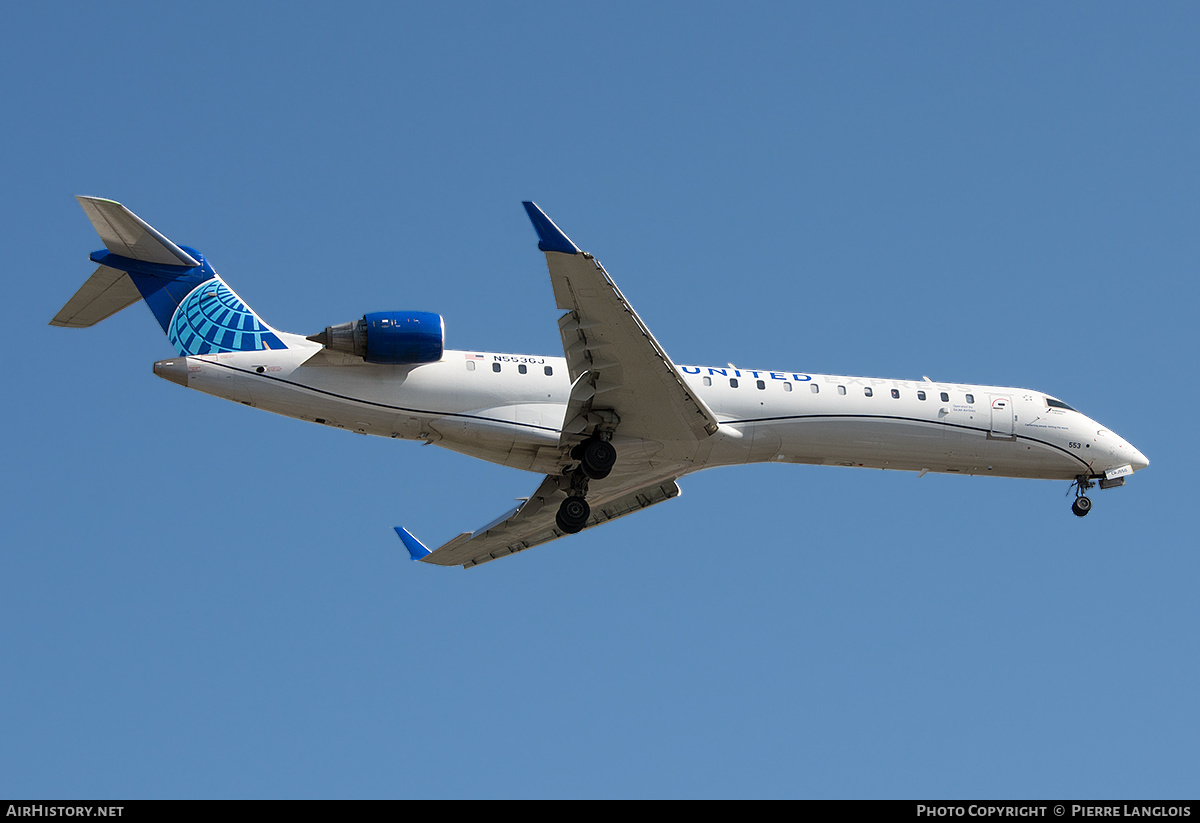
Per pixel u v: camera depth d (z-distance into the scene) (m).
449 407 66.81
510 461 70.00
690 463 71.44
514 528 79.25
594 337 60.25
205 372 65.38
